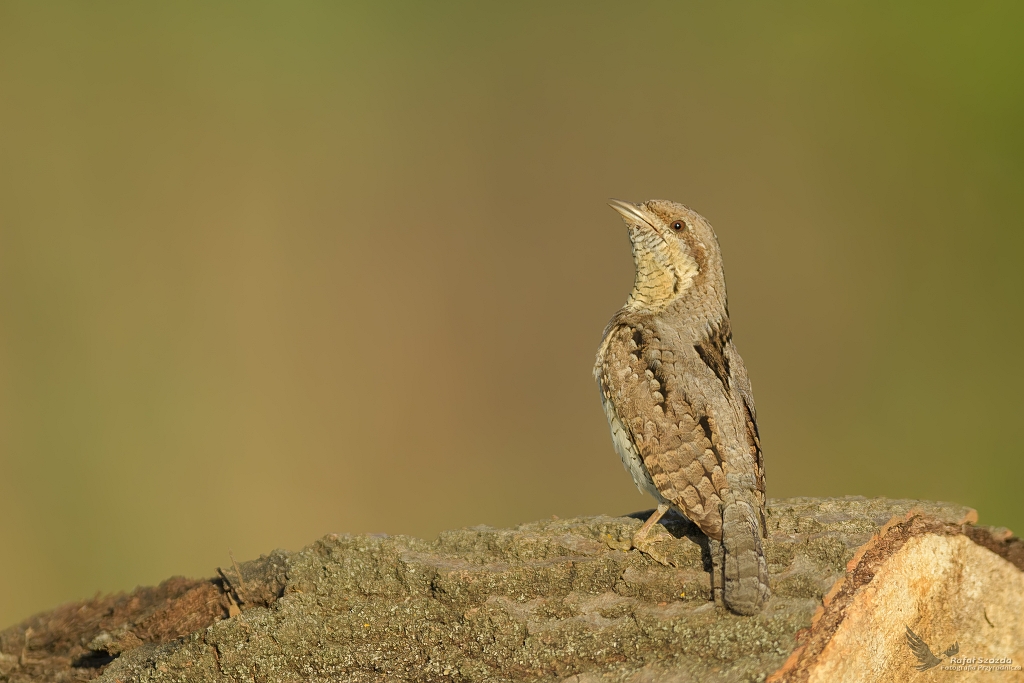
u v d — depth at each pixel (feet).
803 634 24.27
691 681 23.52
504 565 28.40
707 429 29.53
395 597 28.30
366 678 26.32
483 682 25.57
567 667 25.35
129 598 35.04
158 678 26.86
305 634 27.35
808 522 27.84
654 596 26.55
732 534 26.17
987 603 28.73
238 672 26.73
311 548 30.83
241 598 30.66
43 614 35.29
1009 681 28.71
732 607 24.64
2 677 30.58
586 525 30.27
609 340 33.99
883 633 25.75
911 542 27.20
